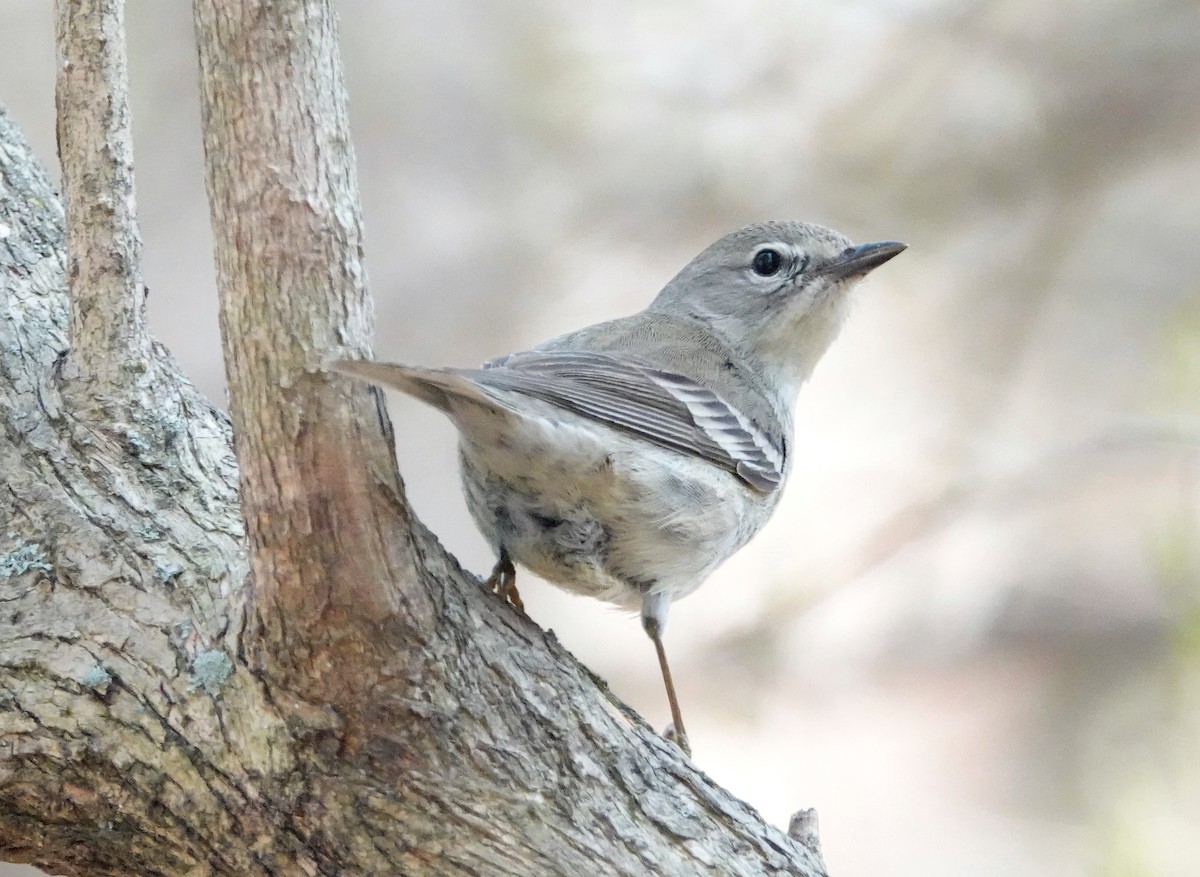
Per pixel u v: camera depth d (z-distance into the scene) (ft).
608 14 42.11
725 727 43.06
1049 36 41.22
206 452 20.40
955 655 44.37
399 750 17.37
